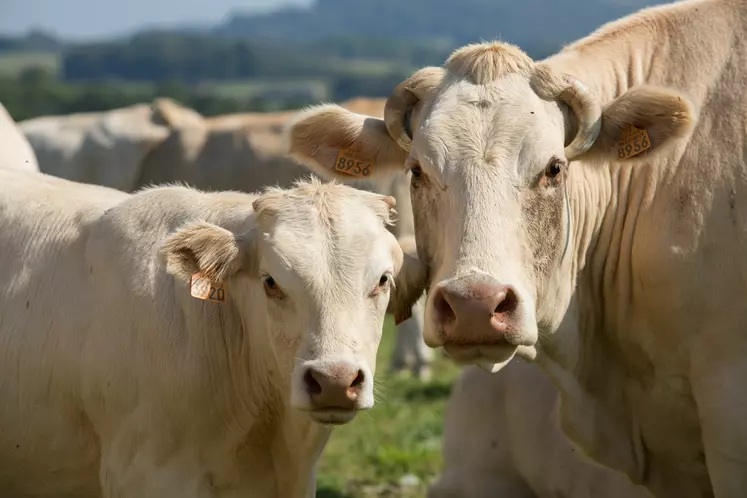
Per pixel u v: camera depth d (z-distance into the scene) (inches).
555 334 226.5
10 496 235.9
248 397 217.8
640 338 231.1
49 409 226.4
